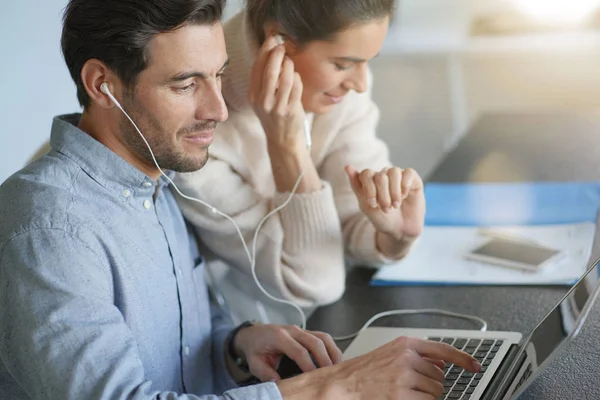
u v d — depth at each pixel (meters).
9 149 3.72
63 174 1.43
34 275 1.30
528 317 1.72
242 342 1.71
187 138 1.47
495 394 1.33
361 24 1.82
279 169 2.00
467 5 5.29
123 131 1.46
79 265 1.33
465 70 5.38
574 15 5.10
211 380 1.75
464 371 1.44
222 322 1.85
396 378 1.34
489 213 2.26
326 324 1.83
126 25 1.36
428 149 5.01
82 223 1.38
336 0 1.80
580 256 1.97
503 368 1.45
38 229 1.33
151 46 1.37
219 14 1.42
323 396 1.33
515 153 2.66
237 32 2.04
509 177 2.47
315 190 2.00
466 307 1.80
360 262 2.13
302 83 1.95
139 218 1.52
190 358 1.67
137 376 1.28
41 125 3.84
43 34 3.79
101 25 1.38
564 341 1.13
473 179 2.49
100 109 1.46
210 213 1.98
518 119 3.03
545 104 5.06
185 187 1.93
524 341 1.42
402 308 1.85
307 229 1.99
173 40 1.37
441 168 2.63
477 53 5.31
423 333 1.67
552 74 5.24
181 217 1.75
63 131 1.46
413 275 2.00
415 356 1.39
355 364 1.40
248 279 2.18
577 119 2.95
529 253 2.00
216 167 2.00
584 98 5.00
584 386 1.35
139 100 1.42
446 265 2.02
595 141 2.68
